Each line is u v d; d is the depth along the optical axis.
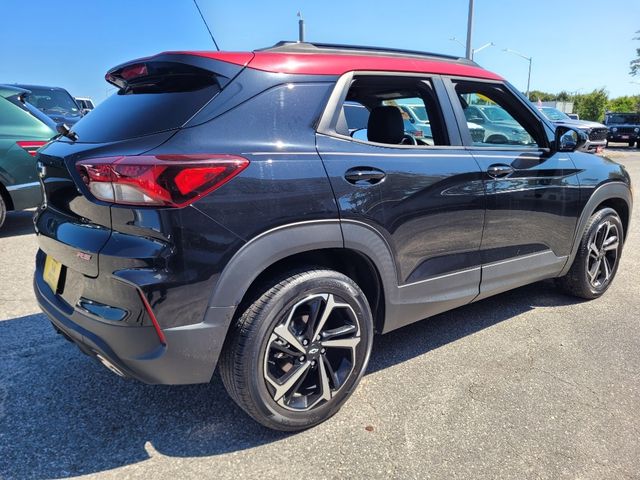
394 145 2.50
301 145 2.15
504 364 2.90
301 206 2.07
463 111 2.89
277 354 2.16
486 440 2.22
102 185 1.87
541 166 3.20
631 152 21.91
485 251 2.95
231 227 1.91
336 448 2.17
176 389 2.63
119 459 2.10
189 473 2.02
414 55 2.81
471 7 17.41
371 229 2.31
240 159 1.94
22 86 10.28
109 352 1.94
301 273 2.15
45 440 2.21
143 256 1.80
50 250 2.25
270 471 2.03
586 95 60.19
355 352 2.37
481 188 2.81
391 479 1.99
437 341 3.20
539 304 3.84
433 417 2.39
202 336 1.91
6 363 2.86
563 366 2.88
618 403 2.52
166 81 2.22
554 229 3.39
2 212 5.77
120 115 2.21
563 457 2.12
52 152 2.25
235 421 2.37
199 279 1.87
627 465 2.08
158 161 1.79
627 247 5.64
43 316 3.52
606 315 3.63
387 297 2.49
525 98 3.31
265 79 2.15
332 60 2.38
